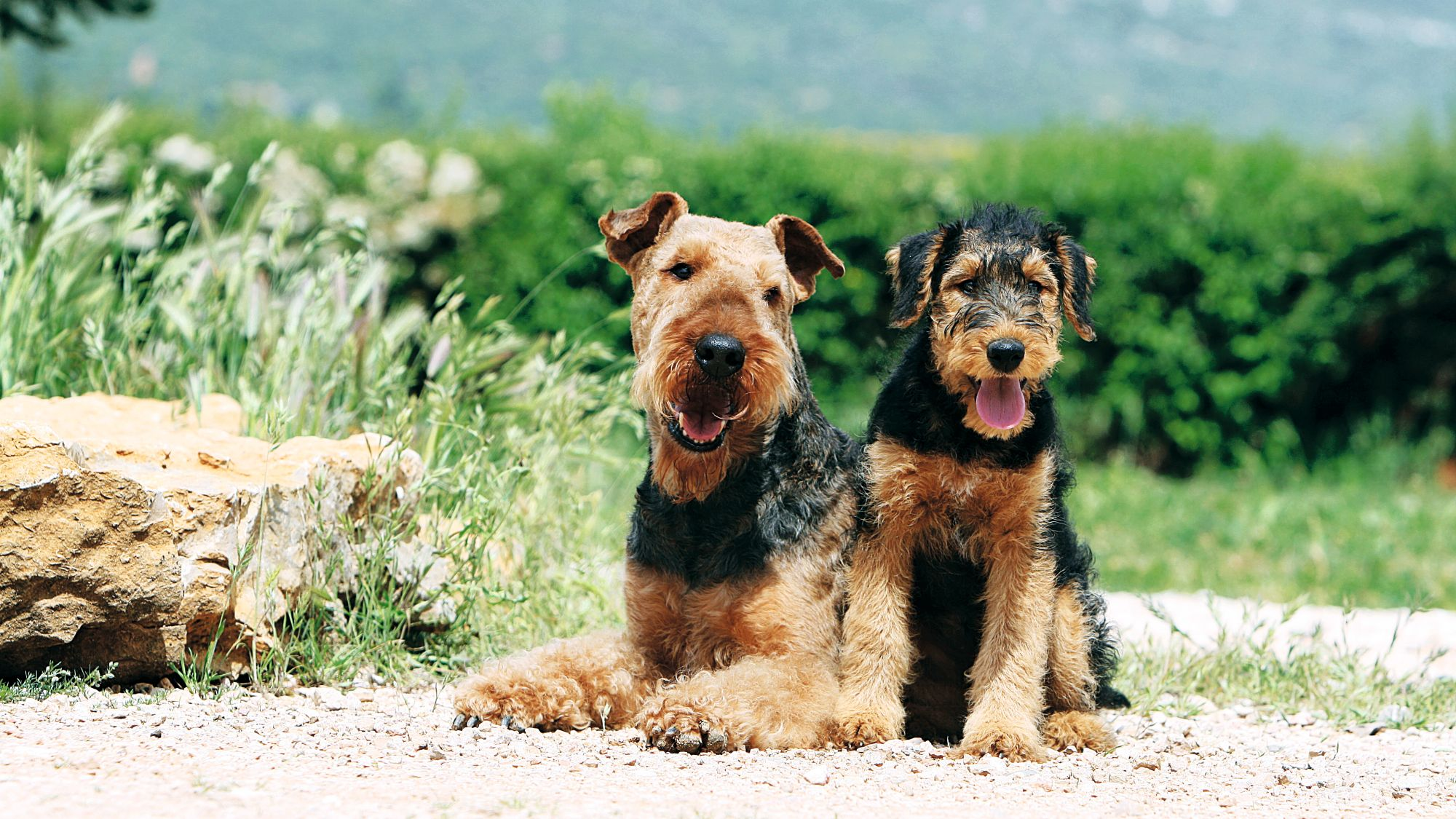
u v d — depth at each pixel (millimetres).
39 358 5523
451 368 5930
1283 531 9625
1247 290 12133
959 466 4051
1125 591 7910
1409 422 12812
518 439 5875
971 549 4223
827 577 4207
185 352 5988
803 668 4055
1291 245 12195
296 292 6250
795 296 4719
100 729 3605
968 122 124000
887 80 142750
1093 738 4199
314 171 11773
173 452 4594
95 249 6242
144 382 5941
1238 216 12125
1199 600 7641
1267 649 5859
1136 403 12352
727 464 4070
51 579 4008
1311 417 12930
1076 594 4406
